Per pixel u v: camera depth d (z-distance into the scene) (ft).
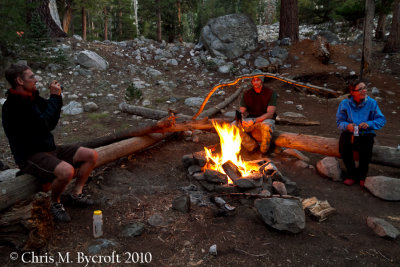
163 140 16.99
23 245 7.34
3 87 24.21
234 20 39.91
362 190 11.57
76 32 90.89
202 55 39.27
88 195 10.39
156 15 60.49
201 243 7.95
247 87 30.25
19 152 8.61
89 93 25.91
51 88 9.00
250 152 15.29
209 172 10.87
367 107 11.54
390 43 41.96
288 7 41.75
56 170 8.32
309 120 21.58
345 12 49.75
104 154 11.76
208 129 16.76
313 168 13.46
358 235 8.53
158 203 10.05
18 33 27.12
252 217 9.33
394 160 12.09
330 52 39.40
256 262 7.23
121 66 33.73
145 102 24.68
